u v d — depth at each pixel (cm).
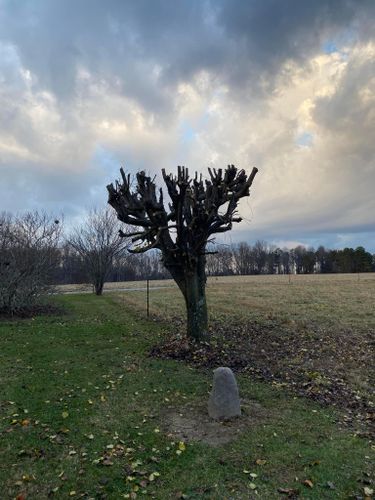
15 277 1945
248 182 1150
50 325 1664
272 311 2038
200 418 700
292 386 884
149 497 477
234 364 1034
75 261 3803
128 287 4688
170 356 1116
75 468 539
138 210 1209
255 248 11250
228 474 523
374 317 1780
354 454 576
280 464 546
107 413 721
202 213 1123
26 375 945
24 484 504
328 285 4200
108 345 1270
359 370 1012
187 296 1227
